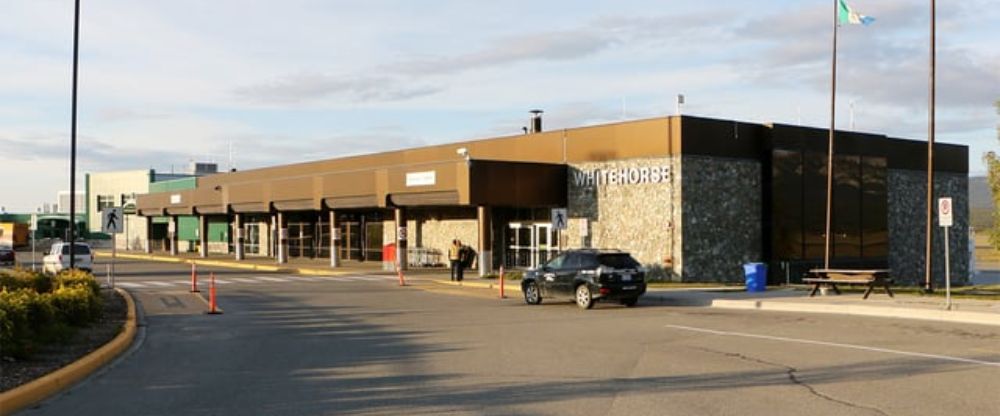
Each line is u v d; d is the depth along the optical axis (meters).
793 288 29.53
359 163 53.69
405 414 9.30
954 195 44.75
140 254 72.19
